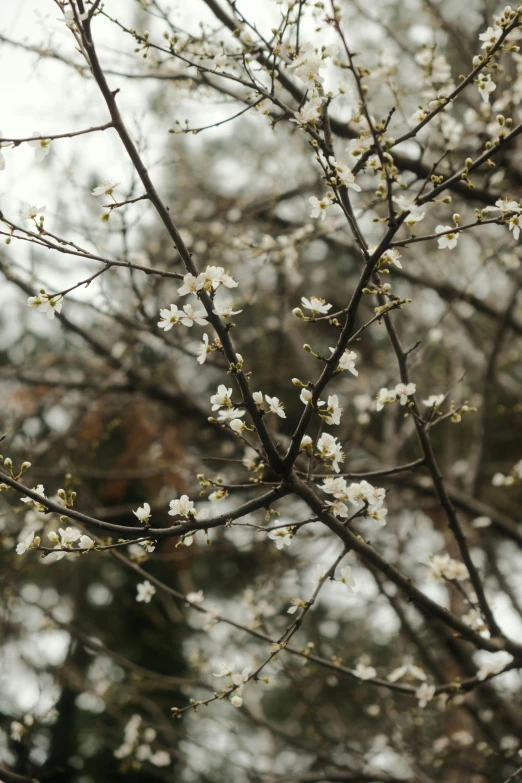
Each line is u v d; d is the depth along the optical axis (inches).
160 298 187.9
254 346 274.2
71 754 317.4
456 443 313.9
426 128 143.7
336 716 242.2
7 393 241.6
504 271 191.9
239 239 176.9
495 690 190.1
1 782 135.7
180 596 124.3
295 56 99.4
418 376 240.4
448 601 225.0
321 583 95.8
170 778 220.7
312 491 92.0
